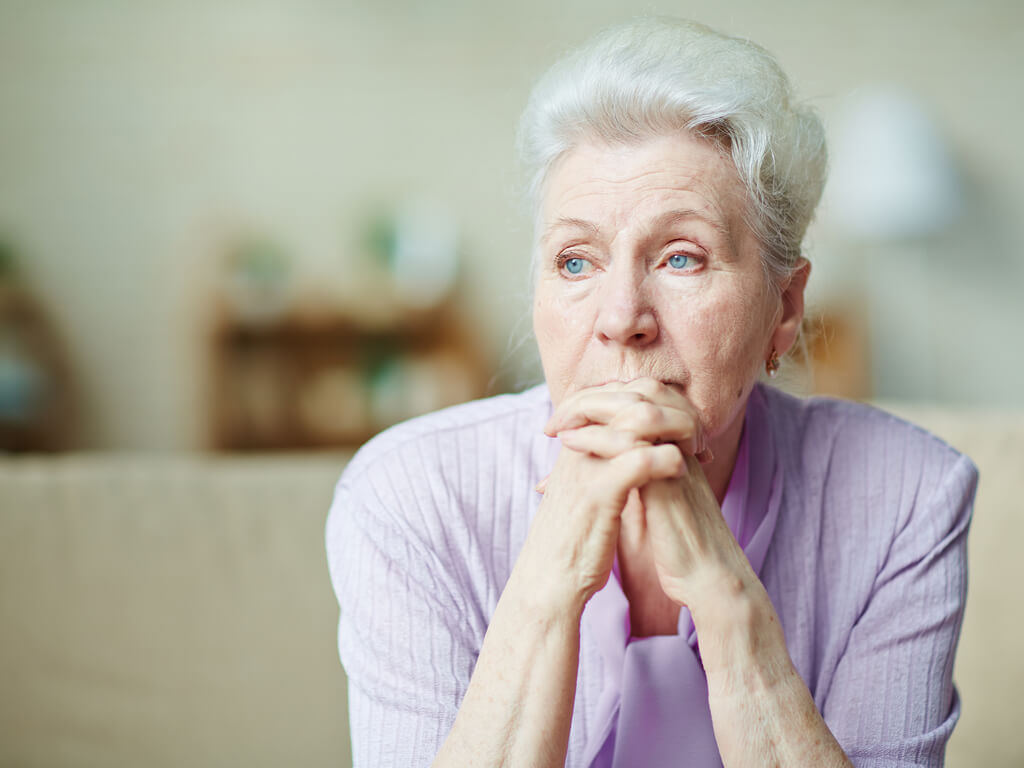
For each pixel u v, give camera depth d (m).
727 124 0.94
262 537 1.68
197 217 4.85
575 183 0.96
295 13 4.85
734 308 0.96
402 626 1.02
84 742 1.59
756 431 1.12
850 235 4.86
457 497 1.09
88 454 4.79
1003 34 4.93
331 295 4.37
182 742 1.60
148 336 4.84
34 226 4.79
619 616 1.02
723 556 0.93
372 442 1.16
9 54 4.74
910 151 4.48
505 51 4.93
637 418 0.90
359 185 4.91
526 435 1.13
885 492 1.13
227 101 4.86
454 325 4.40
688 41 0.96
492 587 1.07
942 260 4.98
